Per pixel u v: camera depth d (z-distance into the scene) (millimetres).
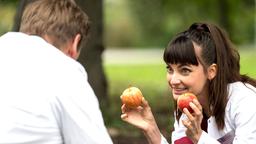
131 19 49156
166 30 45688
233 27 23750
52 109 3189
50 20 3367
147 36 49344
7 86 3242
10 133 3174
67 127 3201
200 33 3916
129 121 3938
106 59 39344
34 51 3307
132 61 36719
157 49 49469
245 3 22859
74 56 3443
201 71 3869
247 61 30734
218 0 23500
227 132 3941
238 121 3832
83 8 10859
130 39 50344
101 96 11312
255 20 30781
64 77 3225
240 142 3760
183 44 3848
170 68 3938
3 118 3186
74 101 3180
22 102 3195
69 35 3393
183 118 4258
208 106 4031
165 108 13250
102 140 3184
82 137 3182
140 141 8797
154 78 23750
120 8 49094
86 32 3473
